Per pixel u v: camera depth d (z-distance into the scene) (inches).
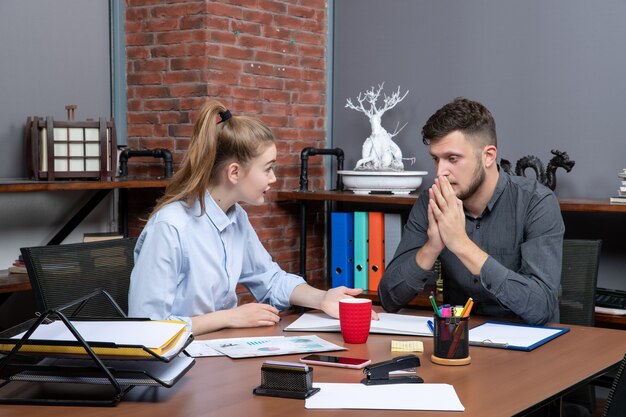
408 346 69.8
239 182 82.4
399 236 141.4
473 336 74.1
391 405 52.9
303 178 152.7
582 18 136.4
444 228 83.4
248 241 90.9
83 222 140.4
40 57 133.6
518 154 144.1
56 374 55.7
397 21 156.7
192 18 139.9
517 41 143.3
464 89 149.6
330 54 164.9
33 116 132.7
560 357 67.2
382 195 141.9
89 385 57.1
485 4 146.3
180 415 50.9
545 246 86.7
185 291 80.8
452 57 150.6
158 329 59.0
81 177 122.3
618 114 133.5
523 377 60.7
